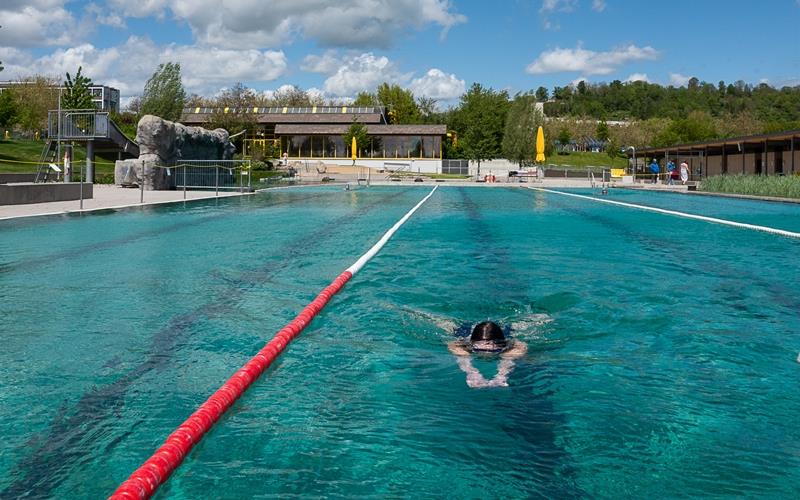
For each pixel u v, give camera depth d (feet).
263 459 10.27
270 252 34.01
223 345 16.61
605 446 10.73
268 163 176.24
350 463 10.13
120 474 9.68
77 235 40.86
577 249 35.68
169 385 13.51
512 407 12.49
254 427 11.51
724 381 13.97
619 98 572.92
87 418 11.73
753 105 536.42
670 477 9.66
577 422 11.72
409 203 76.43
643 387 13.62
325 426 11.59
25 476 9.61
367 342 17.22
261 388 13.57
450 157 219.82
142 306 21.11
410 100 294.46
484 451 10.57
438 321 19.61
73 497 9.02
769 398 12.92
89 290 23.68
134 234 41.73
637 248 35.94
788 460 10.20
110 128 99.30
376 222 51.47
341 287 24.77
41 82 228.22
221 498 9.06
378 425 11.60
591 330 18.53
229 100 203.62
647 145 337.52
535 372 14.62
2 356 15.48
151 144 93.20
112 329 18.15
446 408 12.45
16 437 10.93
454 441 10.94
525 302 22.25
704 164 153.38
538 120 187.11
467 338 17.61
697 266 29.76
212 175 110.83
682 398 12.94
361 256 32.53
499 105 212.23
